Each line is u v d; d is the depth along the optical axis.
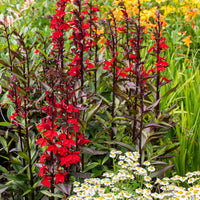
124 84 3.16
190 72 4.34
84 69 2.86
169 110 2.91
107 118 3.12
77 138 2.65
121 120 3.06
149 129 3.00
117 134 3.04
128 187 2.71
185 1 6.14
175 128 3.49
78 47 2.89
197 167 3.15
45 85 2.54
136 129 3.08
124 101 3.11
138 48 2.79
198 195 2.40
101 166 3.05
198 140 3.14
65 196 2.50
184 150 3.08
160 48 2.82
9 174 2.67
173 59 4.66
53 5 5.38
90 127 3.12
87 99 2.79
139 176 2.93
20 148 2.74
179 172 3.12
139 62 2.88
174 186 2.58
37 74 3.04
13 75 2.63
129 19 2.86
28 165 2.57
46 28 4.24
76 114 2.54
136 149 2.90
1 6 4.66
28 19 4.70
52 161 2.37
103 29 4.02
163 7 6.26
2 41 3.84
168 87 3.94
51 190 2.53
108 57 4.30
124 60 2.97
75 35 2.75
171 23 6.21
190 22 6.05
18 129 2.67
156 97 2.96
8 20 3.10
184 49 5.46
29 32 4.09
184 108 3.81
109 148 3.02
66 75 2.26
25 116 2.50
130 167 2.70
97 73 3.12
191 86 3.75
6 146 2.66
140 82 2.69
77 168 2.83
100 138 3.11
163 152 2.95
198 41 5.54
